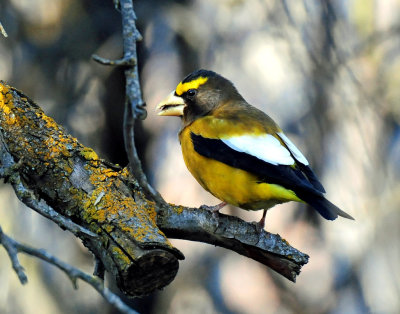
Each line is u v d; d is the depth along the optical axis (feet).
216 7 46.29
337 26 44.86
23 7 46.29
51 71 45.98
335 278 47.37
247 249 24.58
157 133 47.50
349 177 45.85
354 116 44.55
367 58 47.21
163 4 46.73
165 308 47.16
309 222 47.50
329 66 44.47
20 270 15.87
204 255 47.62
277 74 45.39
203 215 23.56
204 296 46.83
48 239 45.60
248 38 45.91
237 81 45.62
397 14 47.73
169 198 45.96
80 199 21.08
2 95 21.77
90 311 45.91
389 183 46.11
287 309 46.98
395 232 46.52
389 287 46.55
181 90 30.68
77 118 46.14
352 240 47.11
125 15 17.69
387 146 46.24
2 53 45.80
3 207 44.88
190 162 28.58
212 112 30.01
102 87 46.96
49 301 44.68
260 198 27.12
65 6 46.73
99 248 20.45
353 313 46.65
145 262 19.71
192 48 46.24
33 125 21.68
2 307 43.45
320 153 45.60
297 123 45.55
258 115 29.17
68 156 21.50
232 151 27.27
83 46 46.21
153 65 47.06
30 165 21.31
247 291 46.98
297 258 24.34
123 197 21.15
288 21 44.60
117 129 47.55
